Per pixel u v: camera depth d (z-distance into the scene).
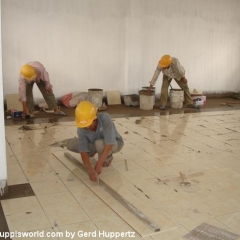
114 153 3.89
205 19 8.14
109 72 7.54
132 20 7.46
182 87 7.03
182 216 2.78
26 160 3.94
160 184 3.37
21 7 6.57
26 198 3.03
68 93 7.29
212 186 3.35
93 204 2.95
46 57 6.97
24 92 5.69
